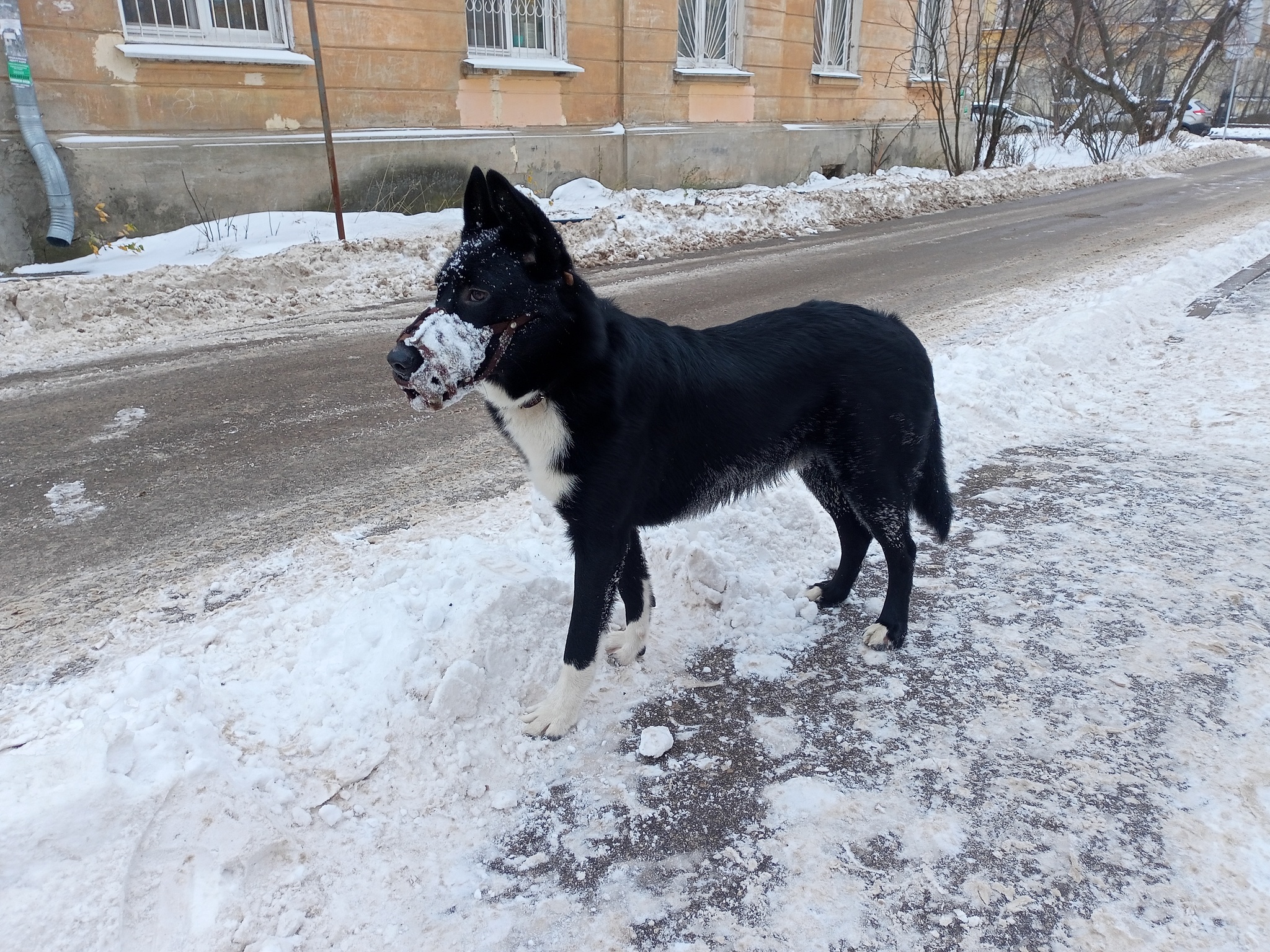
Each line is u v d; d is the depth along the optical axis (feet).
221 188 32.48
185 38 31.37
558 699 8.24
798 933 6.03
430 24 37.47
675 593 10.38
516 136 41.86
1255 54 123.85
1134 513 12.69
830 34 58.90
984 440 15.65
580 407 7.57
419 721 7.65
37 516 12.52
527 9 41.83
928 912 6.18
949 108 69.26
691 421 8.37
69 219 28.12
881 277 29.84
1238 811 7.01
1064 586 10.77
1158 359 19.94
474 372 7.07
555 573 10.59
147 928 5.80
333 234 31.78
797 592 10.77
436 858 6.75
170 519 12.49
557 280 7.29
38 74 27.94
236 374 19.20
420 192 38.68
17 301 21.26
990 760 7.77
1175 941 5.88
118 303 22.63
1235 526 12.10
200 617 9.87
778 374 8.79
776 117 55.83
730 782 7.58
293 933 6.02
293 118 34.45
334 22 34.55
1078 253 33.99
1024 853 6.69
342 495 13.42
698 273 30.60
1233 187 57.06
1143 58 84.38
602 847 6.88
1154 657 9.18
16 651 9.20
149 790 6.17
